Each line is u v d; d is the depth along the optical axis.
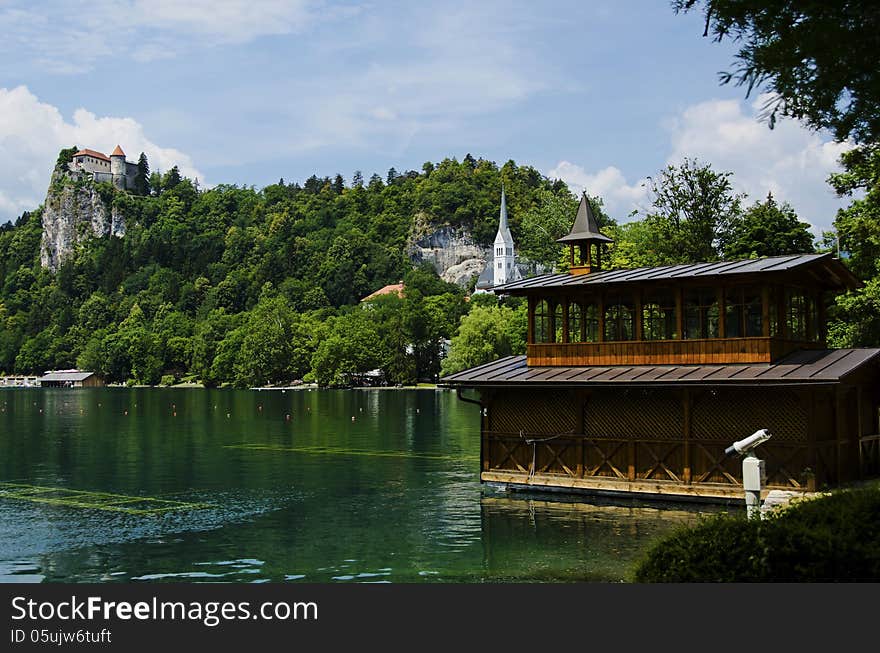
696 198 68.69
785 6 10.38
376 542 27.06
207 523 30.67
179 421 89.88
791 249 64.19
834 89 10.45
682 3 10.90
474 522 30.31
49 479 42.94
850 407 33.12
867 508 11.80
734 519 12.30
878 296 42.75
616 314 35.41
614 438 34.19
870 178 42.66
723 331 32.53
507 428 37.31
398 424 83.19
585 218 41.41
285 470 46.53
